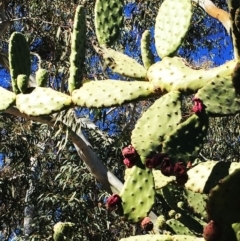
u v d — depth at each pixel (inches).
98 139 163.8
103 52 65.9
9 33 167.6
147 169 55.2
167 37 62.4
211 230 47.6
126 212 54.5
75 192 154.6
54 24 152.9
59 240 61.4
